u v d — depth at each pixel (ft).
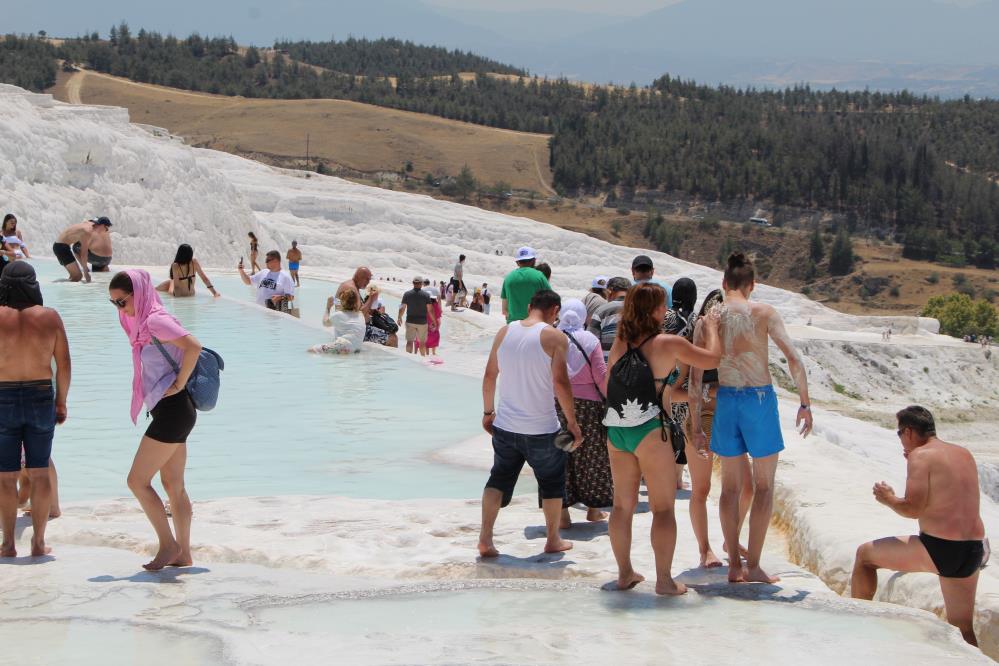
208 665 13.75
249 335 57.67
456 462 31.40
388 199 336.70
